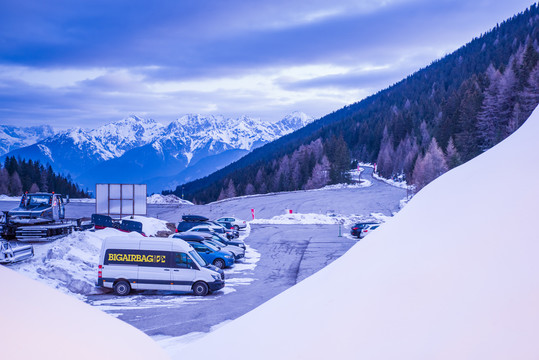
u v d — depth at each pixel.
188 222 35.84
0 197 72.75
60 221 27.44
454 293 4.36
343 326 4.83
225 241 28.50
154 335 12.52
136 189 37.47
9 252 18.30
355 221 48.28
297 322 5.52
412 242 5.86
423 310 4.38
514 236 4.59
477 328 3.79
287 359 4.68
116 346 4.40
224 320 14.10
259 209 64.00
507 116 96.25
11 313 3.88
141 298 17.23
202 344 6.20
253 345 5.39
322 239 35.00
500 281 4.16
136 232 28.48
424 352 3.81
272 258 27.33
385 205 65.31
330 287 6.16
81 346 3.98
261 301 16.81
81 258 20.97
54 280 17.80
